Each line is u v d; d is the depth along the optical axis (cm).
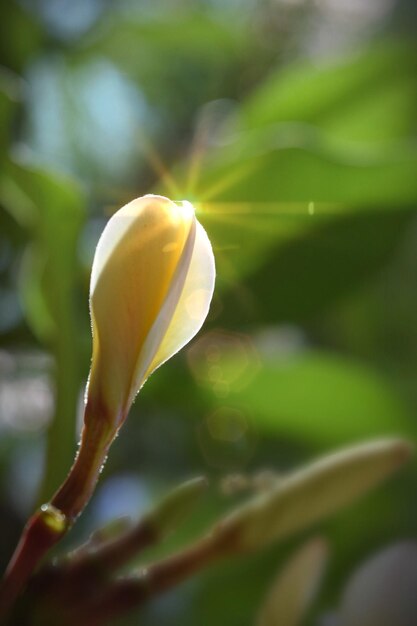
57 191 44
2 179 45
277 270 51
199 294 28
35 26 64
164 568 36
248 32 74
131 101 74
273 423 57
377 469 37
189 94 75
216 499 57
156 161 67
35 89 66
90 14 70
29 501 59
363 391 54
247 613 55
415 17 82
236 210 48
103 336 29
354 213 50
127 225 28
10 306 53
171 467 62
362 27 80
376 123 60
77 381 42
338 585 55
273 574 55
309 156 47
